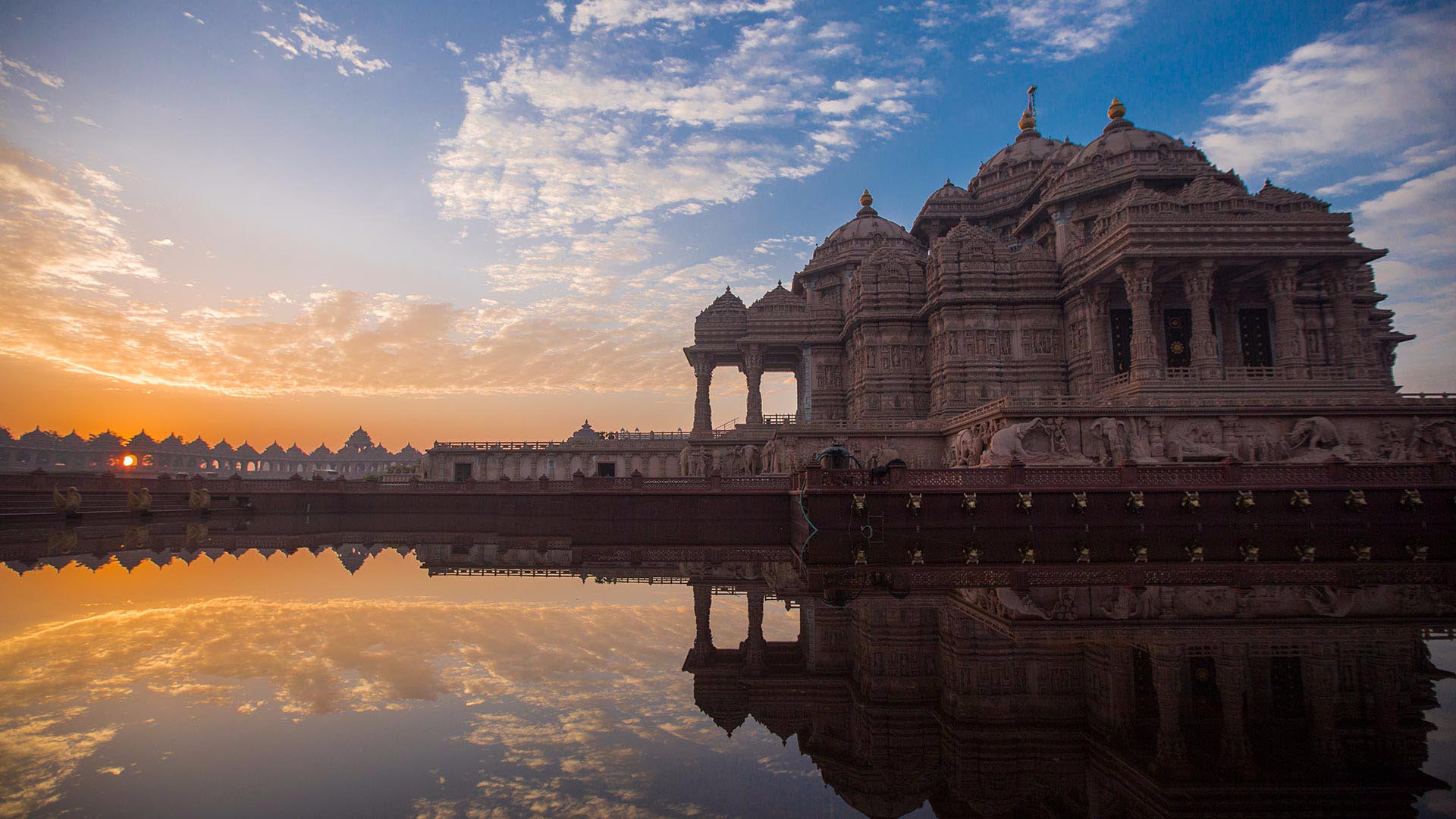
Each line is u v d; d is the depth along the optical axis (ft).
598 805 26.08
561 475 219.61
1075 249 171.53
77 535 129.80
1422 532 106.01
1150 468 108.27
